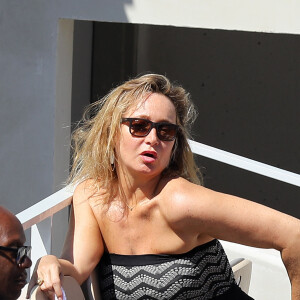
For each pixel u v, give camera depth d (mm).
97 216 8938
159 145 8453
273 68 25750
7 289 6840
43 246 11383
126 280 8695
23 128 19859
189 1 17250
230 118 26812
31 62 19547
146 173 8430
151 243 8617
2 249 6746
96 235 8945
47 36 19250
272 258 13141
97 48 25141
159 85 8672
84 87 25031
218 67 26672
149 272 8562
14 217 6984
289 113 25672
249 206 8227
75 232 8969
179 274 8492
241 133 26703
